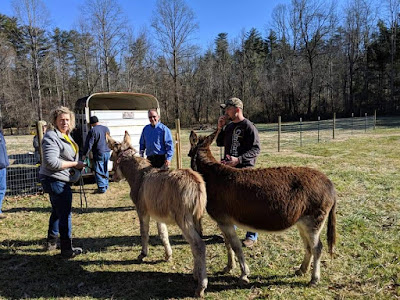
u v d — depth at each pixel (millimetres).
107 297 3475
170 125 43812
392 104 40344
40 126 7586
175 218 3289
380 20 43812
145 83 44250
